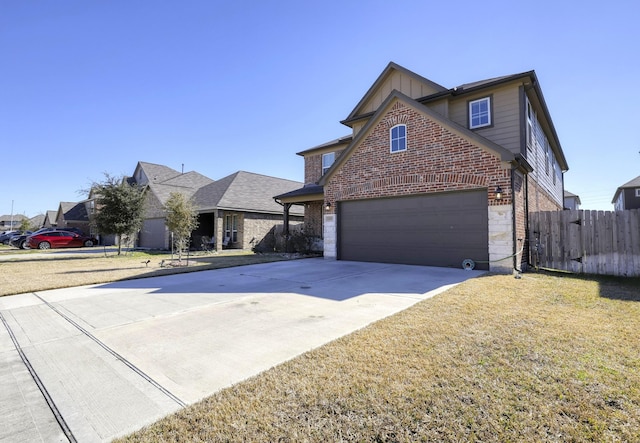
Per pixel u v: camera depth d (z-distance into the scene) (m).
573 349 3.49
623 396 2.55
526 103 11.32
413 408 2.45
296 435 2.16
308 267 10.98
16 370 3.30
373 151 11.91
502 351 3.46
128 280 8.98
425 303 5.58
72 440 2.18
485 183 9.36
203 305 5.88
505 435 2.12
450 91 11.91
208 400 2.64
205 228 24.30
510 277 8.16
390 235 11.55
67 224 35.69
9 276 9.81
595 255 9.02
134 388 2.89
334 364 3.22
